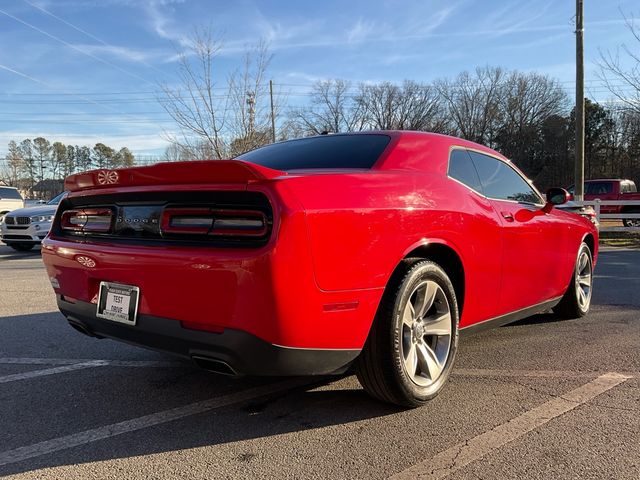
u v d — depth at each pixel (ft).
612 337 14.84
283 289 7.56
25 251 44.60
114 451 8.36
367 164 9.95
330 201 8.13
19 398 10.62
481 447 8.36
